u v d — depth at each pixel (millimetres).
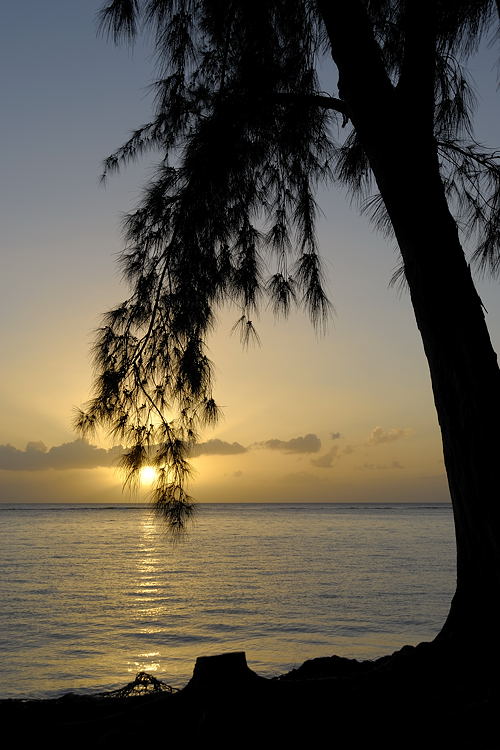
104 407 5496
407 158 4480
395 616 23547
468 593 4180
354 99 4664
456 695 3844
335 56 4781
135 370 5691
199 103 6031
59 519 134625
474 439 4137
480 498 4098
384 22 5777
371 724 3615
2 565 42750
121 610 25297
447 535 76312
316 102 5469
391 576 35781
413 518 140000
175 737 3596
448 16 5547
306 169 6465
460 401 4207
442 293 4312
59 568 41094
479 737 3475
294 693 3801
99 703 4875
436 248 4367
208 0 5648
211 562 45000
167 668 16047
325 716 3652
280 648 18375
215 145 5613
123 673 15516
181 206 5895
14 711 4656
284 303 6719
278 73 5723
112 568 41125
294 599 27750
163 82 6059
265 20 5613
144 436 5551
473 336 4258
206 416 5734
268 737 3498
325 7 4789
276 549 56375
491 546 4059
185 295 5957
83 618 23531
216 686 3707
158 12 5781
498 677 3879
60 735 4012
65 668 16062
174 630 21250
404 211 4441
